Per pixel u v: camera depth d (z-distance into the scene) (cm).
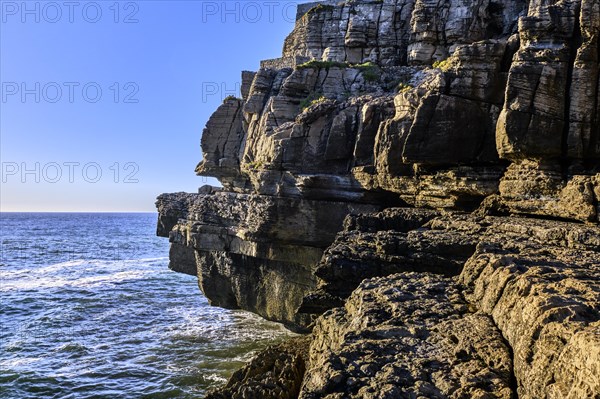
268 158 3531
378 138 2941
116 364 3412
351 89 3828
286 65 5056
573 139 2127
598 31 2092
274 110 3856
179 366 3325
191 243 4597
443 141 2531
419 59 4209
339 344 1107
